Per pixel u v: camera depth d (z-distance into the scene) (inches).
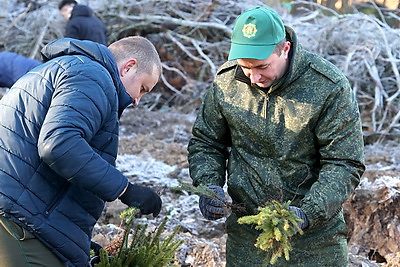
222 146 147.1
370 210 225.5
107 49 126.1
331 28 415.2
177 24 486.9
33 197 117.6
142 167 300.0
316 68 132.8
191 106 461.1
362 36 408.5
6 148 117.7
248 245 142.4
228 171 144.9
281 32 129.3
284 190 137.6
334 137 132.0
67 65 120.5
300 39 418.3
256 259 141.2
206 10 481.4
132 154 330.0
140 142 349.4
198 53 486.9
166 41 486.6
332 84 131.6
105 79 120.5
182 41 487.5
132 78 131.0
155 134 382.9
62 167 112.1
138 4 485.1
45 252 120.7
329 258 139.2
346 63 389.7
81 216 123.0
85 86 117.3
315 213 129.1
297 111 133.0
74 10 369.1
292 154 135.6
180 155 325.1
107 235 205.3
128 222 120.5
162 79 482.6
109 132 123.3
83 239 123.9
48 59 127.7
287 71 132.0
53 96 117.5
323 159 135.4
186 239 201.9
